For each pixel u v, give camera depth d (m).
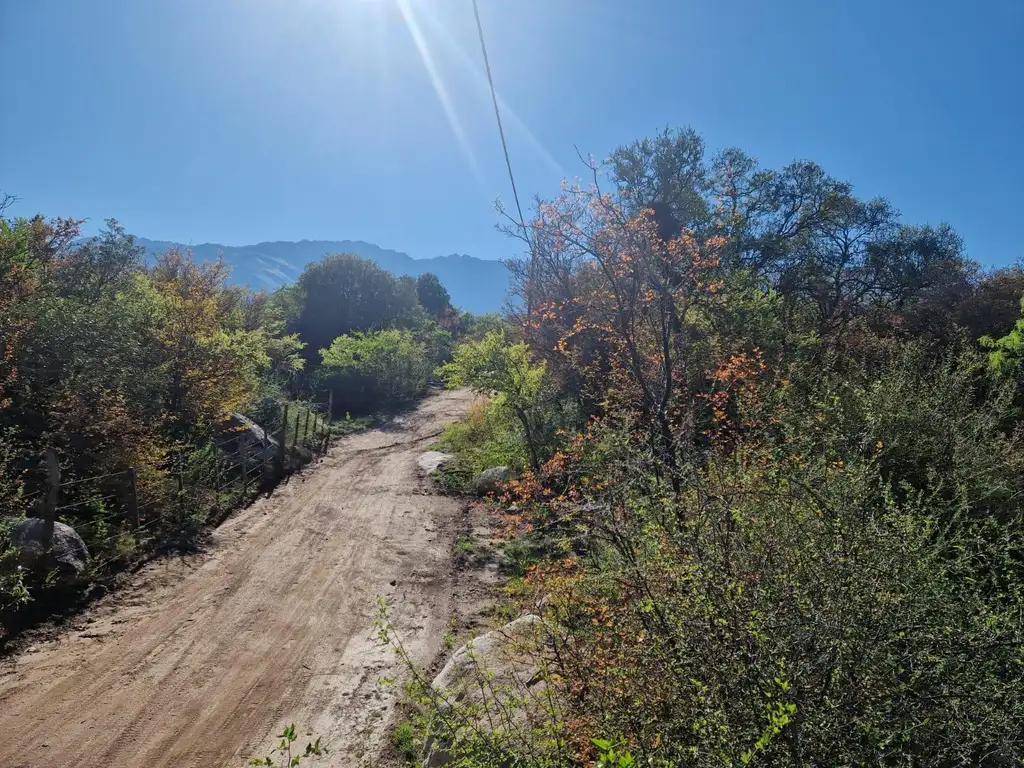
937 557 3.90
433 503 12.08
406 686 3.98
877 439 6.30
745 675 2.41
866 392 7.39
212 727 4.96
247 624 6.70
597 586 4.02
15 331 8.75
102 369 9.67
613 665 3.15
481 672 4.25
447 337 46.03
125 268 18.67
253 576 7.96
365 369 28.73
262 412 17.66
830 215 19.84
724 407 7.77
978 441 6.62
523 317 15.84
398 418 24.77
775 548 3.07
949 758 2.63
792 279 18.88
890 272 22.30
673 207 15.77
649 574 3.30
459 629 6.91
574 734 3.02
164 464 10.28
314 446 17.02
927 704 2.69
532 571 5.18
